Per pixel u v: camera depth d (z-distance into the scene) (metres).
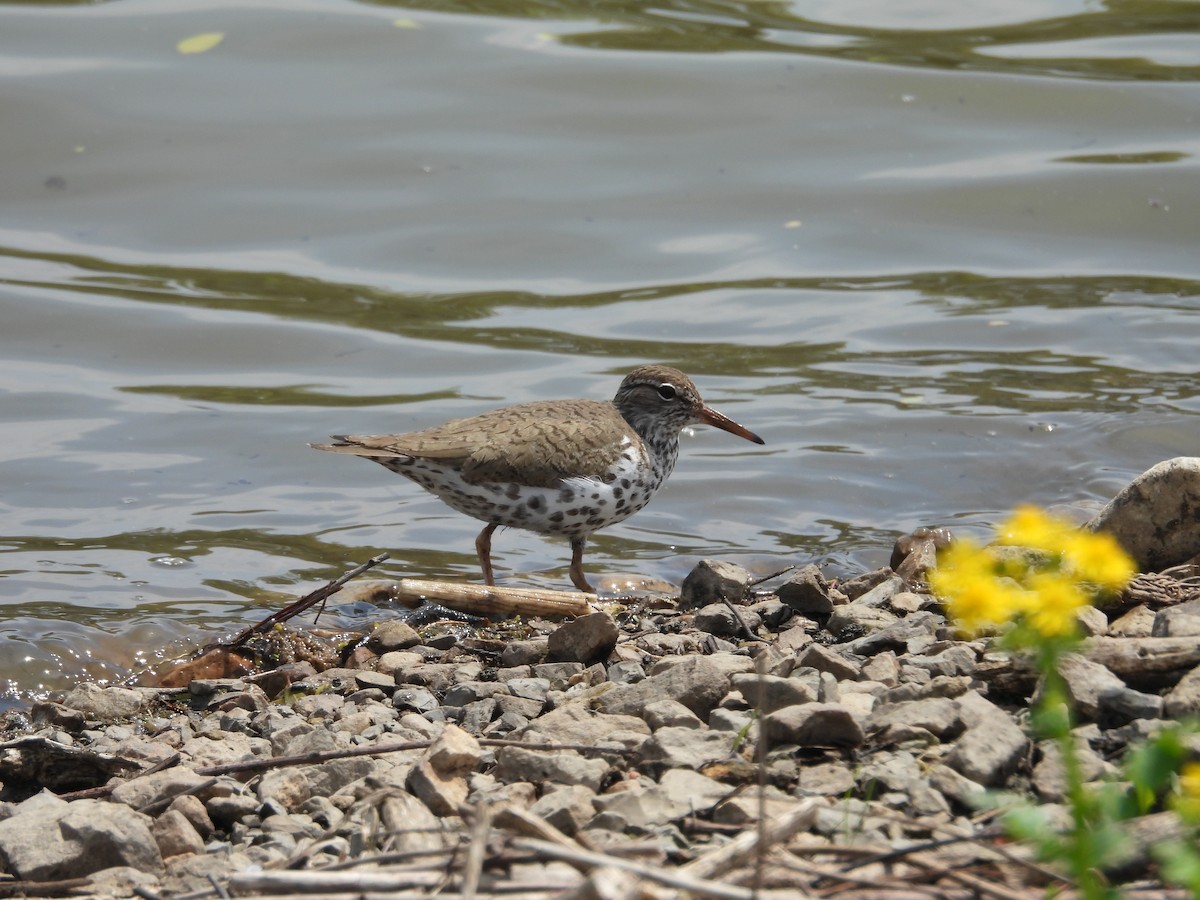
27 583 12.61
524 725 8.80
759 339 17.83
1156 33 24.00
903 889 5.82
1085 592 9.14
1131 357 17.30
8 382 16.41
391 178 20.56
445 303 18.50
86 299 17.95
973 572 5.51
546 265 19.36
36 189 19.94
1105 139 21.50
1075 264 19.39
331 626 12.20
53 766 8.36
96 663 11.46
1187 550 10.05
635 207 20.33
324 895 5.91
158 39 22.48
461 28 23.20
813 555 13.60
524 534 14.56
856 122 21.89
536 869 6.02
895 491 14.79
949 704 7.70
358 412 16.17
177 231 19.52
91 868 7.13
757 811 6.72
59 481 14.52
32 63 21.83
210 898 6.34
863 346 17.66
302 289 18.53
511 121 21.62
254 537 13.86
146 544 13.54
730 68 22.72
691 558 13.80
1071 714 7.54
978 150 21.39
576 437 12.67
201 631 11.98
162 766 8.36
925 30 24.09
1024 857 6.10
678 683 8.61
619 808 6.85
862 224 20.12
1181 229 19.91
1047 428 15.74
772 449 15.62
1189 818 5.46
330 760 8.15
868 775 7.05
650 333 17.98
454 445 12.41
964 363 17.25
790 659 8.90
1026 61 23.31
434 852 6.14
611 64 22.53
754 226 20.09
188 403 16.30
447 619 11.93
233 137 21.02
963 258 19.48
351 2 23.69
